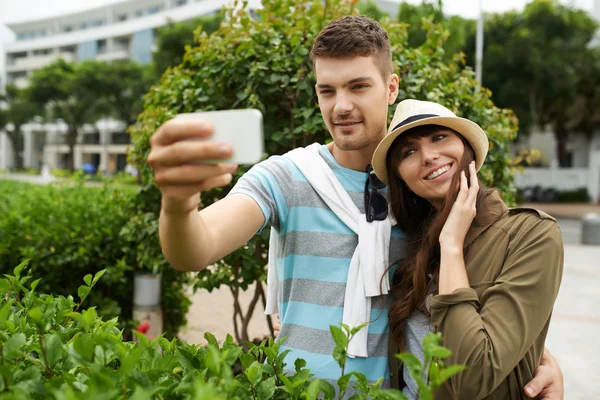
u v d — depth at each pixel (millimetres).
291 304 1740
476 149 1682
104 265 4266
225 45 3385
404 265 1702
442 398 1452
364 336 1626
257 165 1795
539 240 1455
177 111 3561
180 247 1242
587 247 12109
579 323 5836
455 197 1580
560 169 26969
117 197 4438
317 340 1667
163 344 1447
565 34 19984
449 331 1396
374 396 1180
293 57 3254
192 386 1058
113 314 4117
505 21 20297
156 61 27266
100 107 44344
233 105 3375
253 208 1616
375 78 1676
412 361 969
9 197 6695
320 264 1715
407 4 9445
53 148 65625
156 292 4164
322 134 3334
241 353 1401
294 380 1297
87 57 66750
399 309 1619
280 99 3369
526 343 1380
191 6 53312
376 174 1737
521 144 28219
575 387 4102
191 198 1151
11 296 1835
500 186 3947
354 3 3455
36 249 4074
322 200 1752
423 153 1611
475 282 1518
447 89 3492
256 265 3287
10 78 74312
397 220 1773
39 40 71875
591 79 21062
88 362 1043
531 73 19672
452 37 10422
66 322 1587
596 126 25031
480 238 1572
